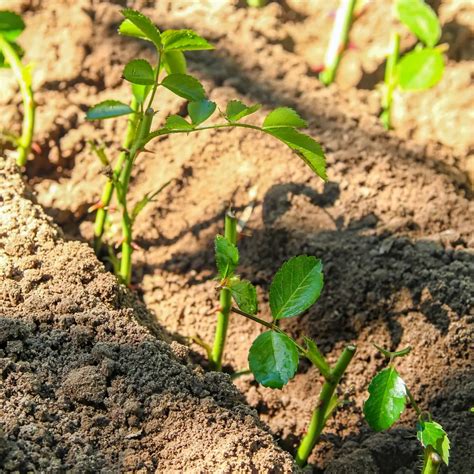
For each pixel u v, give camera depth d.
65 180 1.14
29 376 0.89
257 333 1.06
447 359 1.01
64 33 1.20
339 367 0.90
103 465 0.86
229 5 1.28
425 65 1.15
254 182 1.12
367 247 1.08
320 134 1.16
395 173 1.13
